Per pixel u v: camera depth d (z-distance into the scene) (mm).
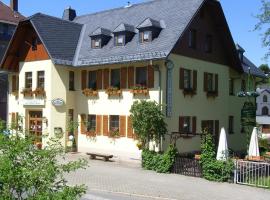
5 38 48938
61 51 28672
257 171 19000
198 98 27672
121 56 26141
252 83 35344
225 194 16578
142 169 22453
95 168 22484
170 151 21641
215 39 29703
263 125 65875
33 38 29719
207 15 28812
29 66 29891
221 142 20688
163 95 24625
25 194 6953
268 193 16906
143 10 29750
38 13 29453
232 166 19078
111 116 27141
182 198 15844
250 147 23172
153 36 25812
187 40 26734
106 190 16984
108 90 26922
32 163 7176
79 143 28844
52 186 7109
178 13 26922
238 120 32938
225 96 30750
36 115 29859
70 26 31234
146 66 25297
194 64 27297
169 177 20203
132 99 25859
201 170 20250
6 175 6746
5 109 37500
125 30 26844
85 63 27828
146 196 16125
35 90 28938
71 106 29031
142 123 22625
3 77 37094
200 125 27859
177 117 25688
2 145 7250
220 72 30156
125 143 26094
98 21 32219
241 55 35062
